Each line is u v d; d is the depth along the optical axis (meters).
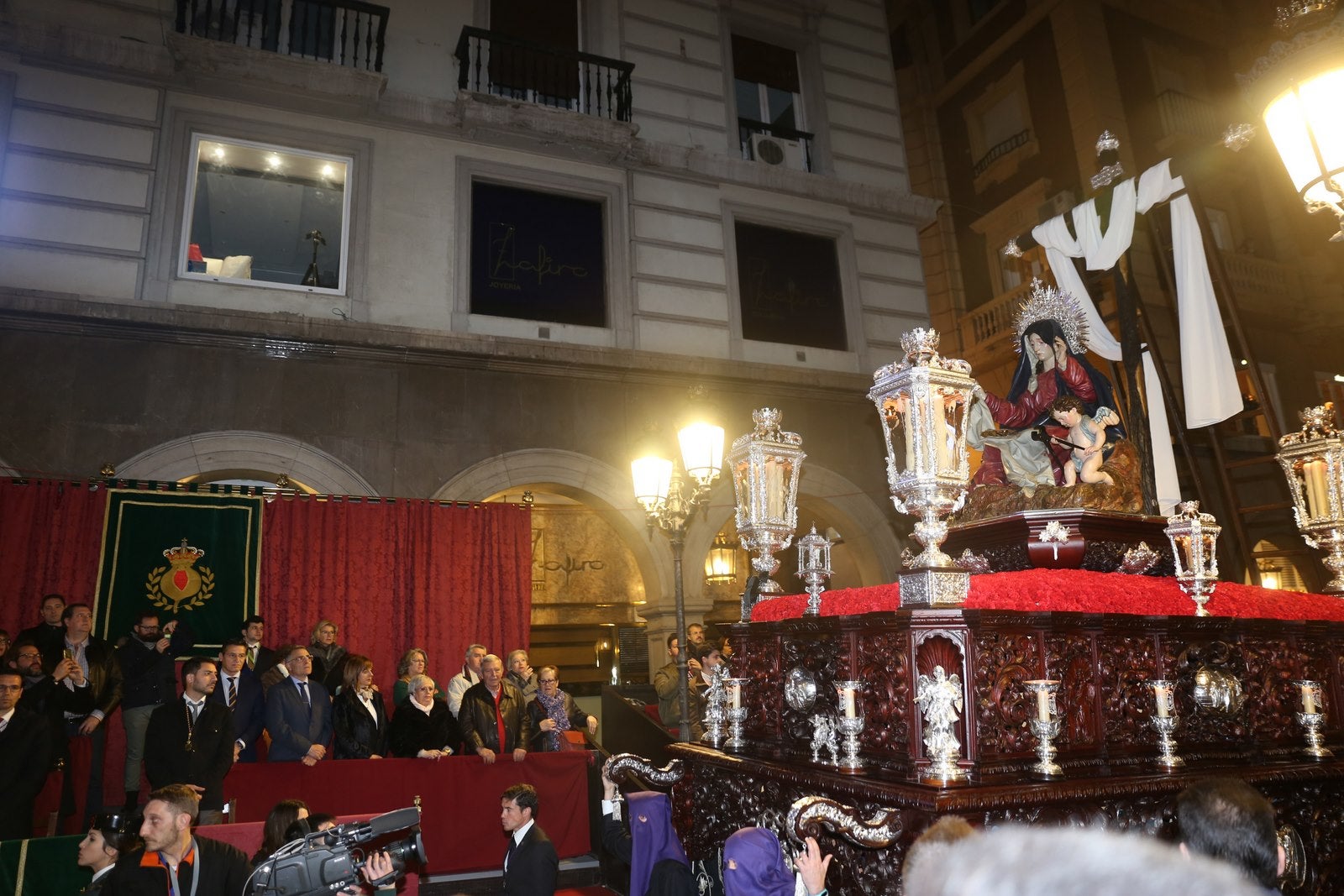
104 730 7.03
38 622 8.00
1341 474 4.98
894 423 3.64
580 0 12.84
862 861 3.22
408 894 5.47
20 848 4.84
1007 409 4.72
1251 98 3.46
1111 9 15.68
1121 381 6.34
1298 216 15.86
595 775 7.59
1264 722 3.87
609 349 11.24
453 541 9.76
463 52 11.35
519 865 5.13
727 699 4.48
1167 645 3.67
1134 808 3.28
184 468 9.21
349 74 10.42
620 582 14.26
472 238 11.28
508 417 10.77
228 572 8.70
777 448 4.70
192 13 10.27
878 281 13.62
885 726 3.36
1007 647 3.26
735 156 13.00
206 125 10.20
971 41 17.50
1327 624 4.11
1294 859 3.62
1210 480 12.84
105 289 9.41
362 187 10.72
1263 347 15.08
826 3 14.59
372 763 6.82
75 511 8.34
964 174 17.41
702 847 4.48
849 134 14.16
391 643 9.30
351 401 10.09
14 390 8.79
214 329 9.52
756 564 4.83
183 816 4.11
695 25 13.33
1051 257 6.65
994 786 3.00
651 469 7.15
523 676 8.60
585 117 11.55
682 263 12.28
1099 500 4.32
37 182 9.39
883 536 12.36
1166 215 10.75
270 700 6.90
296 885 3.17
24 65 9.60
